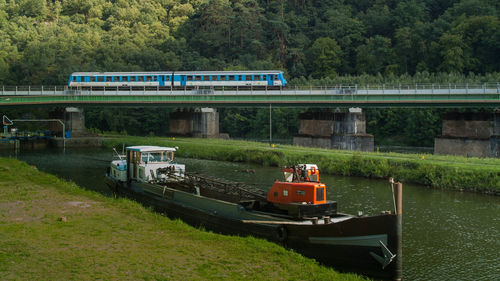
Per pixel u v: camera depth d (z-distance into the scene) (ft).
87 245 60.59
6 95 290.35
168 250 61.26
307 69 520.83
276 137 418.31
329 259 69.46
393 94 253.44
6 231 64.44
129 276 50.31
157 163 113.60
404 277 74.28
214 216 86.99
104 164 208.03
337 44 527.81
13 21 649.61
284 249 66.80
